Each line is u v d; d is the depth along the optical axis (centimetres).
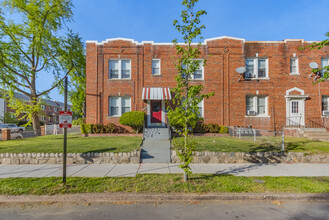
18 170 664
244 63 1440
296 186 490
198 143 980
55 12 1620
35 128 1788
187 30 550
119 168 684
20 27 1620
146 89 1387
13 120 2997
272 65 1438
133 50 1448
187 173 523
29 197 439
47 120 4784
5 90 1728
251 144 958
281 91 1427
